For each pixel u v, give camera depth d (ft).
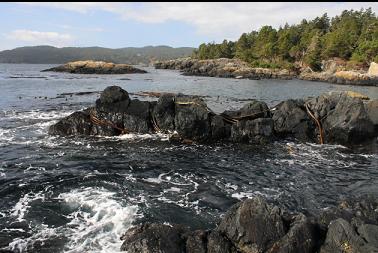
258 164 67.15
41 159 66.33
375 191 55.93
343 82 297.33
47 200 48.91
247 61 456.45
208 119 82.23
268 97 167.12
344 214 38.83
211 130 82.07
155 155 70.85
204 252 34.47
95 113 85.40
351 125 80.84
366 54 354.33
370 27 392.47
